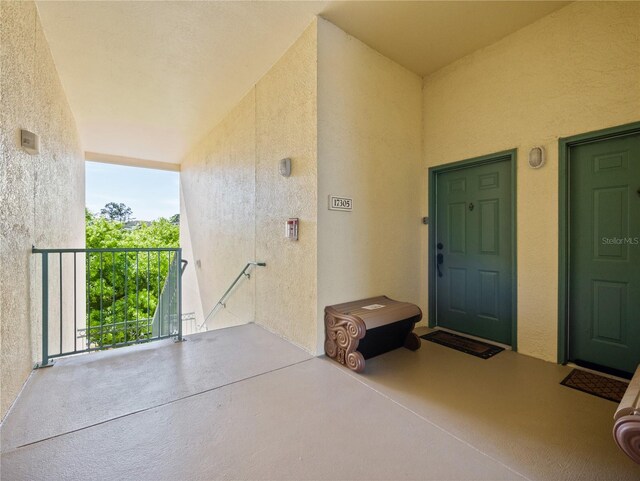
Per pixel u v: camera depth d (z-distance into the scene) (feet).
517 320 9.00
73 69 10.59
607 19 7.28
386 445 4.97
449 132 10.69
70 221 13.62
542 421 5.63
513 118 9.00
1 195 5.57
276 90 10.37
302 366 7.96
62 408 5.86
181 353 8.73
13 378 6.01
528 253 8.73
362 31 9.00
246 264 12.76
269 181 10.87
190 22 8.47
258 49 9.67
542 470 4.42
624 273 7.33
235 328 11.18
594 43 7.47
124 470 4.37
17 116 6.43
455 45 9.61
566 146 8.00
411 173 11.17
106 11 8.00
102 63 10.30
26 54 7.04
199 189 19.49
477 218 10.22
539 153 8.35
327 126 8.64
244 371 7.63
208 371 7.59
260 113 11.48
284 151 9.93
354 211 9.37
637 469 4.42
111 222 48.52
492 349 9.25
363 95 9.55
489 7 7.97
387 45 9.63
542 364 8.17
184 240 23.85
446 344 9.71
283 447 4.90
